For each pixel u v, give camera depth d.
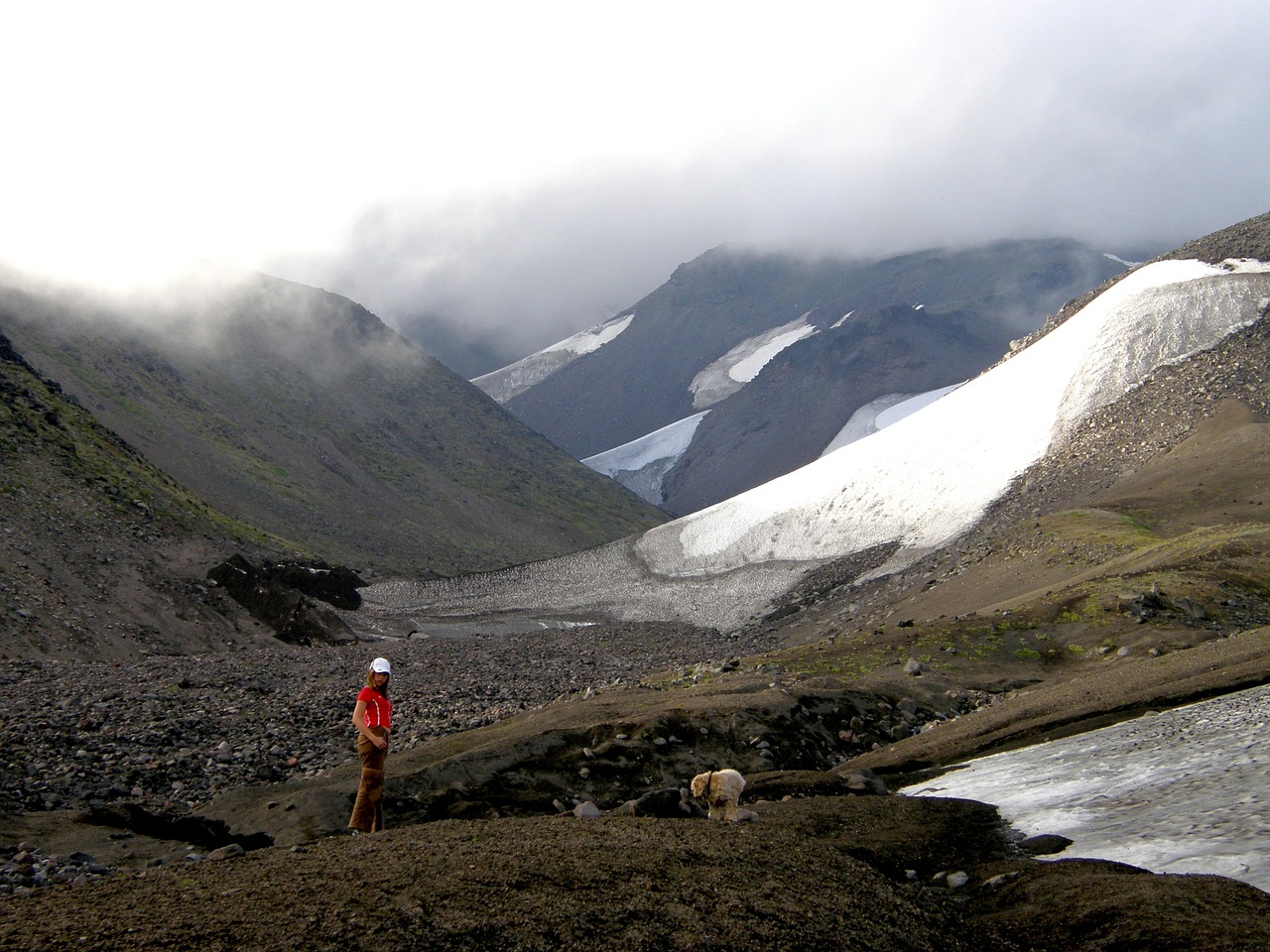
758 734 25.47
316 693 41.16
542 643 79.94
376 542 173.00
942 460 109.75
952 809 16.92
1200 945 9.56
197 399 196.38
